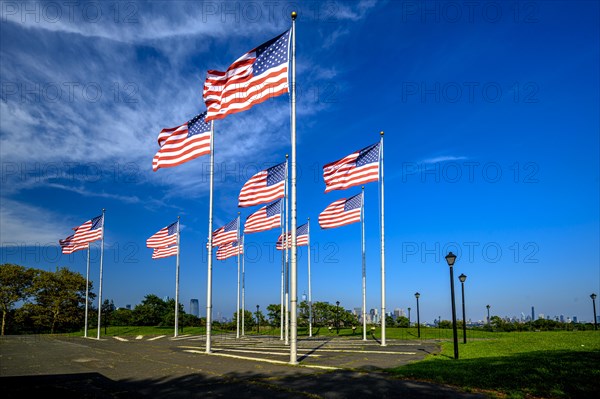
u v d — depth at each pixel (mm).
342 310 52688
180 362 17875
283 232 31234
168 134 24031
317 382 12297
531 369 12969
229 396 10570
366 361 17328
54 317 59531
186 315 68938
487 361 15594
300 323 53406
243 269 43031
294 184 17234
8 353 23625
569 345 21266
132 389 11734
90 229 41500
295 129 17641
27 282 60125
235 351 22734
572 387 10422
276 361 17078
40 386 12398
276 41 18234
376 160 25828
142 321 68438
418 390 10922
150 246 43500
